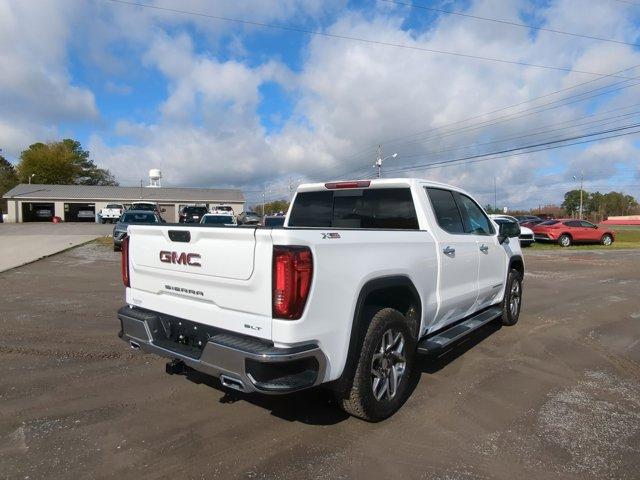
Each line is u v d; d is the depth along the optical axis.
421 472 3.08
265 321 3.12
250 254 3.16
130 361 5.21
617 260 18.55
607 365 5.32
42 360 5.23
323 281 3.18
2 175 84.31
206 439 3.47
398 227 4.80
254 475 3.02
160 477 2.98
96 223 48.62
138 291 4.15
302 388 3.08
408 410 4.03
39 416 3.82
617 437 3.59
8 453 3.25
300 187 5.63
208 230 3.38
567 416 3.96
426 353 4.31
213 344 3.20
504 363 5.34
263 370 3.04
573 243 27.20
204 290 3.50
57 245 20.86
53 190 57.69
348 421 3.79
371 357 3.64
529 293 10.42
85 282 11.03
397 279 3.88
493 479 3.02
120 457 3.21
